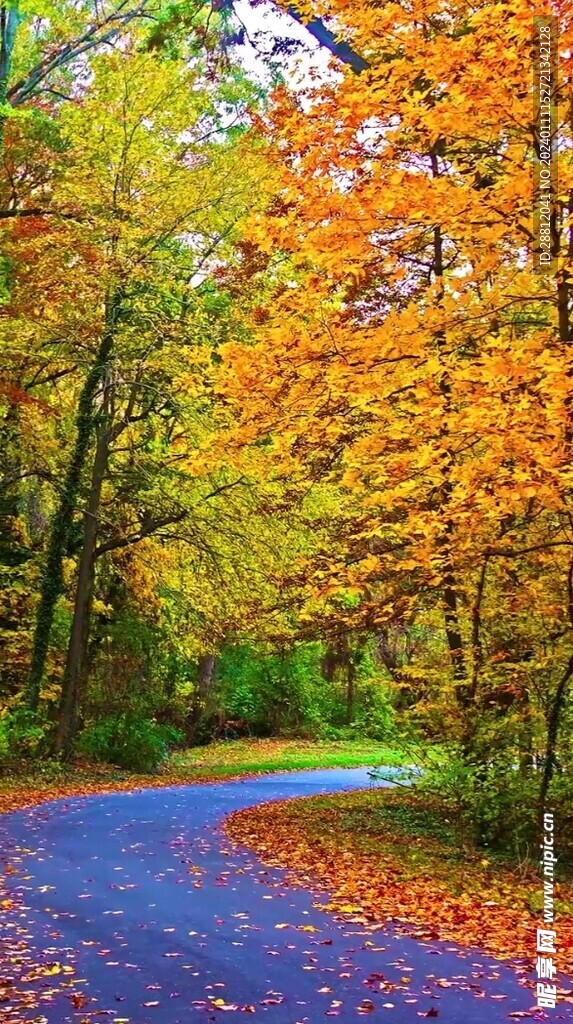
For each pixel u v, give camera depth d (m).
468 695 11.36
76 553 23.25
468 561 9.34
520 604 10.54
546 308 9.04
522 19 6.32
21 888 8.35
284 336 7.50
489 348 7.61
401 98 7.45
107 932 6.92
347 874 9.80
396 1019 5.20
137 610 24.48
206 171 20.02
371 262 8.04
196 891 8.50
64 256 18.69
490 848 11.82
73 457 20.70
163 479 21.44
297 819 14.62
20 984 5.64
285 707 36.81
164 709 29.30
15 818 13.27
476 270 8.00
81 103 20.23
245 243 17.73
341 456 9.37
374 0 7.50
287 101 8.95
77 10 19.52
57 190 19.06
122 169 19.30
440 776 11.47
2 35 18.14
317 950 6.61
